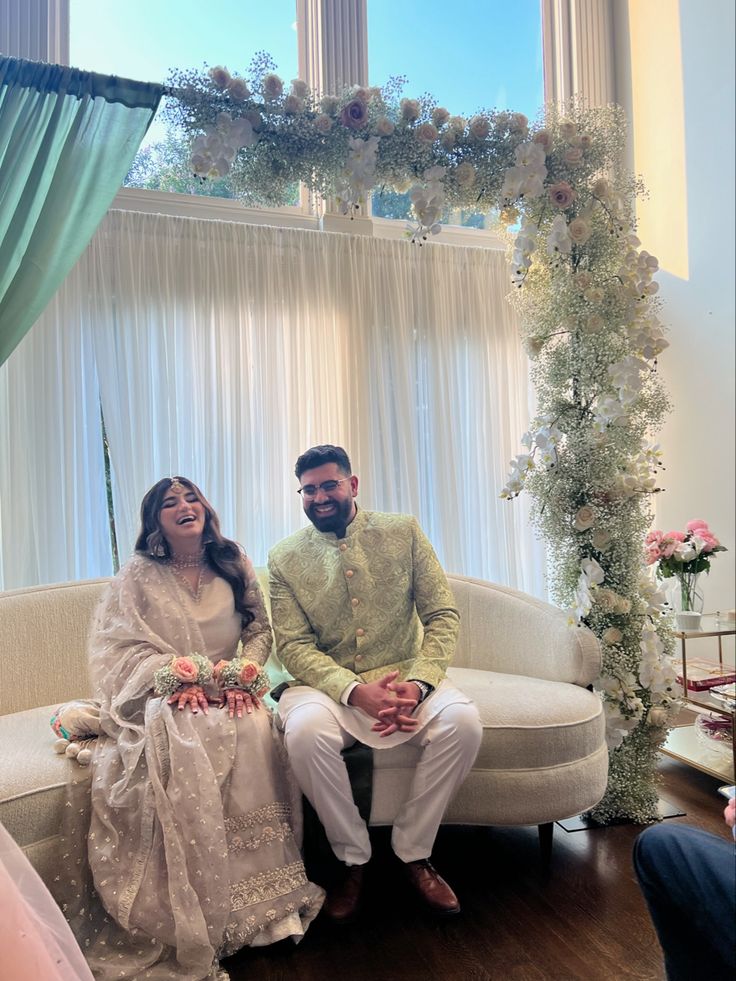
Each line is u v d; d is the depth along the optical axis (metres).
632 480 2.58
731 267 3.78
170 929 1.75
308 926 1.97
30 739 2.10
